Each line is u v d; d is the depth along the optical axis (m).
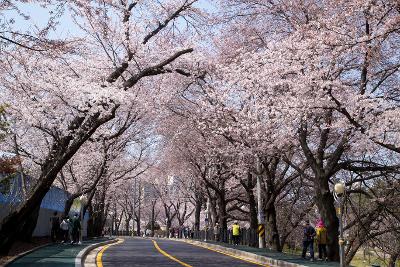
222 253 24.59
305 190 38.78
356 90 21.84
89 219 41.00
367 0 16.58
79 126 17.78
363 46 16.59
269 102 21.36
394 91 22.03
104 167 33.69
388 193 24.61
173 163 46.47
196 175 44.28
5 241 16.22
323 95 18.45
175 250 26.31
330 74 19.09
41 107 19.50
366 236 28.02
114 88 18.55
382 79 19.95
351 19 19.05
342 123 18.64
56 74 20.20
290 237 48.91
